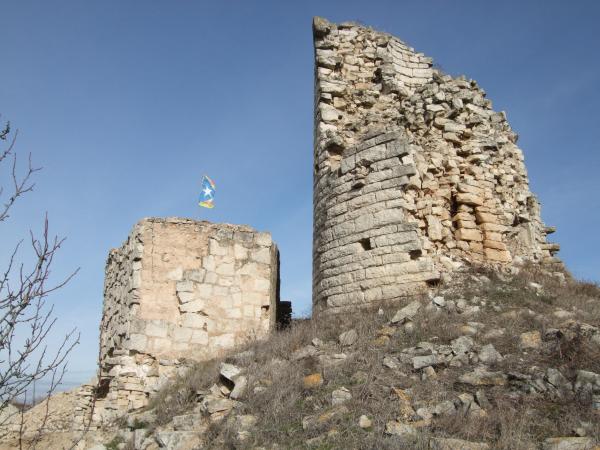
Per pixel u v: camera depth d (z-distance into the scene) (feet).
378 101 55.36
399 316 37.91
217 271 55.11
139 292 51.42
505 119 58.44
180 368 48.44
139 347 49.98
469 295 40.06
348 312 42.98
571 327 31.99
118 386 48.11
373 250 45.09
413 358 31.91
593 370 28.19
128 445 35.32
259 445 27.35
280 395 31.12
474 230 47.75
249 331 54.44
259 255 57.36
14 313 17.47
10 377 17.31
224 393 35.50
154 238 53.47
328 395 29.84
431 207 46.83
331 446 25.38
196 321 52.75
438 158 48.78
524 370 29.22
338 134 52.39
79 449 39.52
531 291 40.68
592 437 23.39
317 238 51.31
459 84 54.24
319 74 55.26
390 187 45.78
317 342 37.24
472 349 32.22
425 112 51.24
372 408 27.73
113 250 62.49
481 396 27.55
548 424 24.98
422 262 42.86
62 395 59.00
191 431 31.48
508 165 54.95
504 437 23.67
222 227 56.75
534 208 57.06
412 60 59.47
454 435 24.88
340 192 48.67
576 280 45.73
